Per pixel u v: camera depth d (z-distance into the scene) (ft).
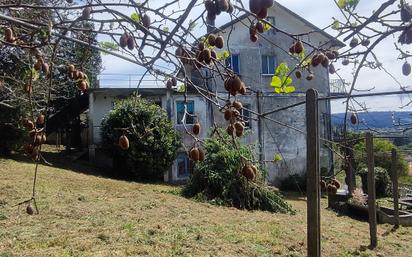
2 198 37.14
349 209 48.62
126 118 64.08
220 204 45.88
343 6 6.73
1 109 51.98
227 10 5.32
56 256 23.53
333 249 30.22
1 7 5.95
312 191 16.93
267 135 71.92
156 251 25.58
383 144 60.64
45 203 36.55
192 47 6.57
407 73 6.57
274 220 40.04
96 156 73.72
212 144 47.60
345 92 8.25
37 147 8.11
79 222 31.40
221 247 27.55
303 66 8.44
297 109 73.77
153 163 64.95
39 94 19.12
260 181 45.44
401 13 5.64
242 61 71.46
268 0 4.18
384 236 36.47
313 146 16.39
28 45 6.89
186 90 7.63
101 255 24.04
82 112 81.41
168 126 64.90
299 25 49.55
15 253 23.75
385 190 60.13
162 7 5.75
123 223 31.99
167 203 42.65
